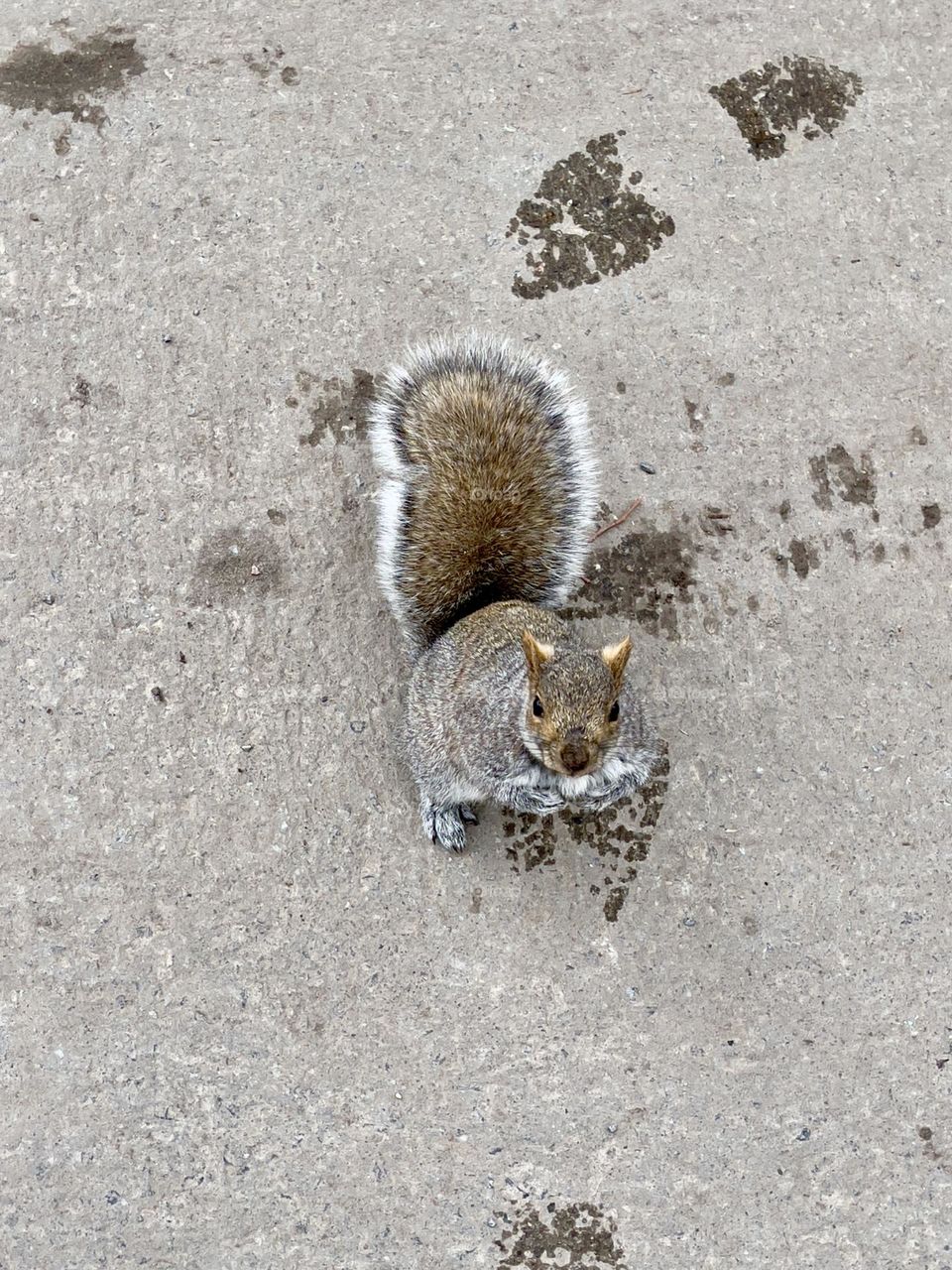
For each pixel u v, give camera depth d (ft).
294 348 6.84
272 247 6.88
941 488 6.93
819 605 6.85
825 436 6.93
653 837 6.72
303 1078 6.58
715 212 7.00
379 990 6.62
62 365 6.79
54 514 6.73
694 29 7.09
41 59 6.91
